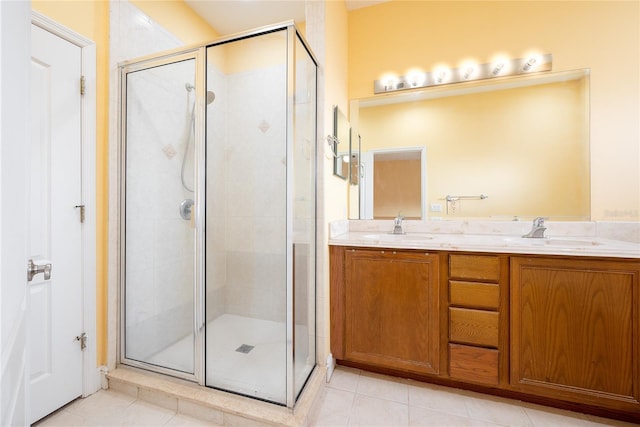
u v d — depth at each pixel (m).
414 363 1.54
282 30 1.34
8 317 0.46
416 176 2.09
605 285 1.25
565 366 1.30
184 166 1.74
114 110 1.57
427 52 2.06
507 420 1.30
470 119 1.98
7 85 0.45
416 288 1.54
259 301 1.87
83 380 1.42
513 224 1.86
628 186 1.69
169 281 1.81
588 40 1.75
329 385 1.56
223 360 1.61
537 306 1.34
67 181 1.35
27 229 0.56
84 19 1.43
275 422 1.17
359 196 2.20
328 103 1.67
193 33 2.23
